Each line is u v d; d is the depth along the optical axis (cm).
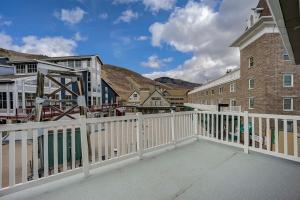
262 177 425
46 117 1769
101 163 465
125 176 432
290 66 2031
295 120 517
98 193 359
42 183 374
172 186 386
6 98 2483
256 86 2233
